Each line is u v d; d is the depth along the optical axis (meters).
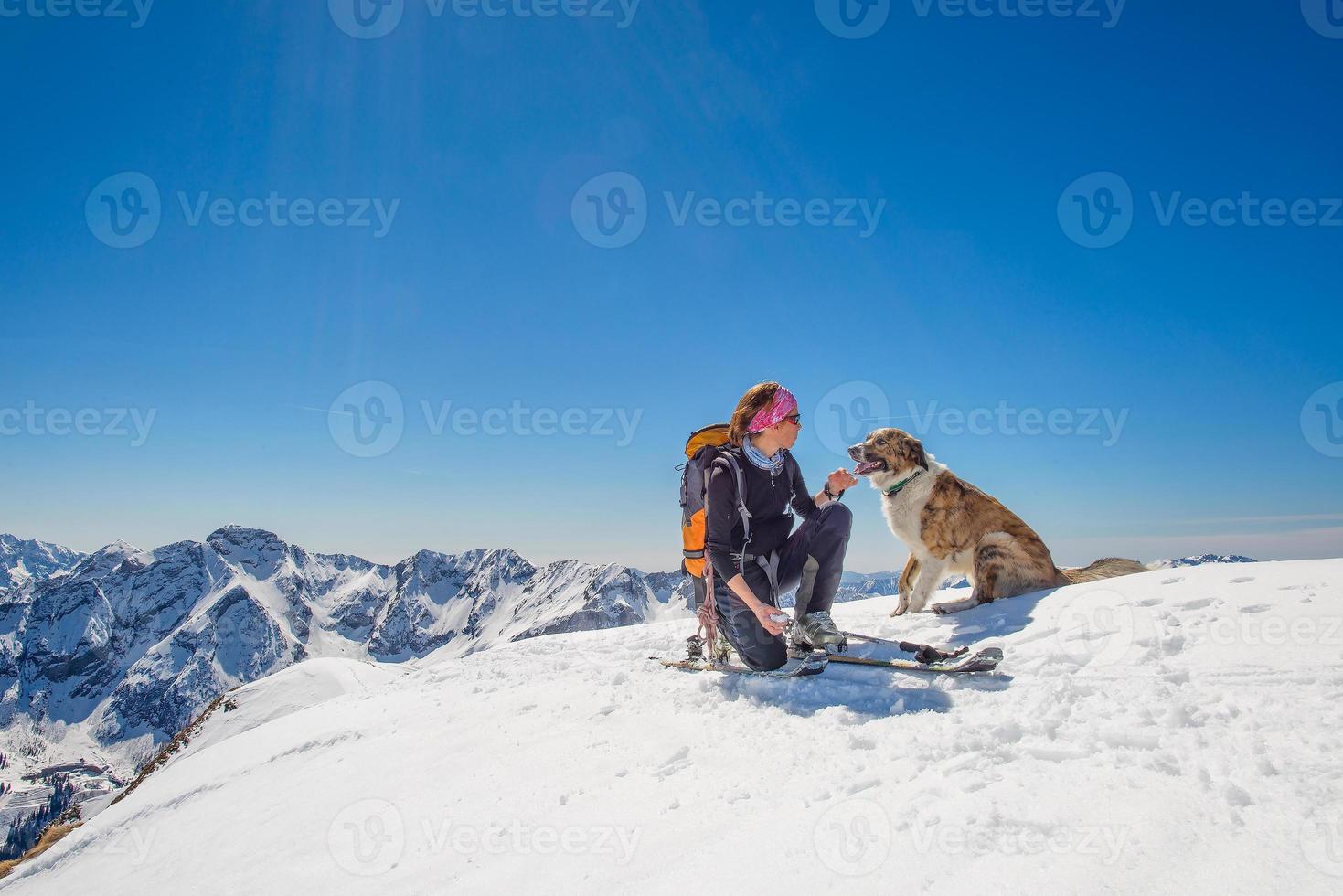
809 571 4.38
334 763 4.70
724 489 4.07
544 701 4.75
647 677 4.81
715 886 2.16
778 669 4.25
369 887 2.78
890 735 2.99
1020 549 5.59
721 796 2.78
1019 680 3.53
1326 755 2.26
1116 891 1.73
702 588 4.54
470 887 2.55
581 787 3.20
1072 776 2.36
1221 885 1.69
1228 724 2.62
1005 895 1.80
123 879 4.09
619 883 2.33
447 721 4.88
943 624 5.10
